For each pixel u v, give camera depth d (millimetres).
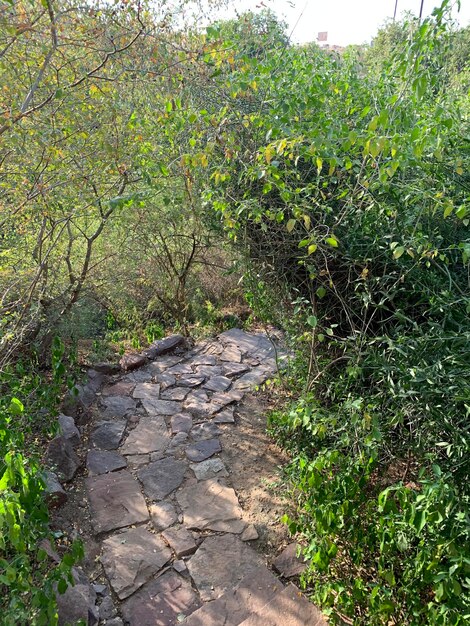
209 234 4832
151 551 3055
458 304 2381
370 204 2578
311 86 2965
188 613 2643
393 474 2996
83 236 4852
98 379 5121
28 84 3102
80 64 3283
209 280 7000
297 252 3164
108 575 2871
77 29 3012
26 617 2055
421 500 2061
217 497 3527
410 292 2641
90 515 3340
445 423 2230
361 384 2945
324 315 3191
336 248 2809
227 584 2824
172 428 4391
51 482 3365
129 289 6176
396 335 2631
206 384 5137
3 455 2371
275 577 2828
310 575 2641
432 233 2416
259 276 3480
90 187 4047
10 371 3650
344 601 2361
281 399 4723
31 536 2264
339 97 3146
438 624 1884
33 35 2900
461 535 2014
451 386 2105
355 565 2498
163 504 3471
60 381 3941
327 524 2346
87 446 4094
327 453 2533
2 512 1802
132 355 5629
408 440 2643
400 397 2410
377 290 2906
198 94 3459
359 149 2719
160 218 5004
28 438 3789
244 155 3029
